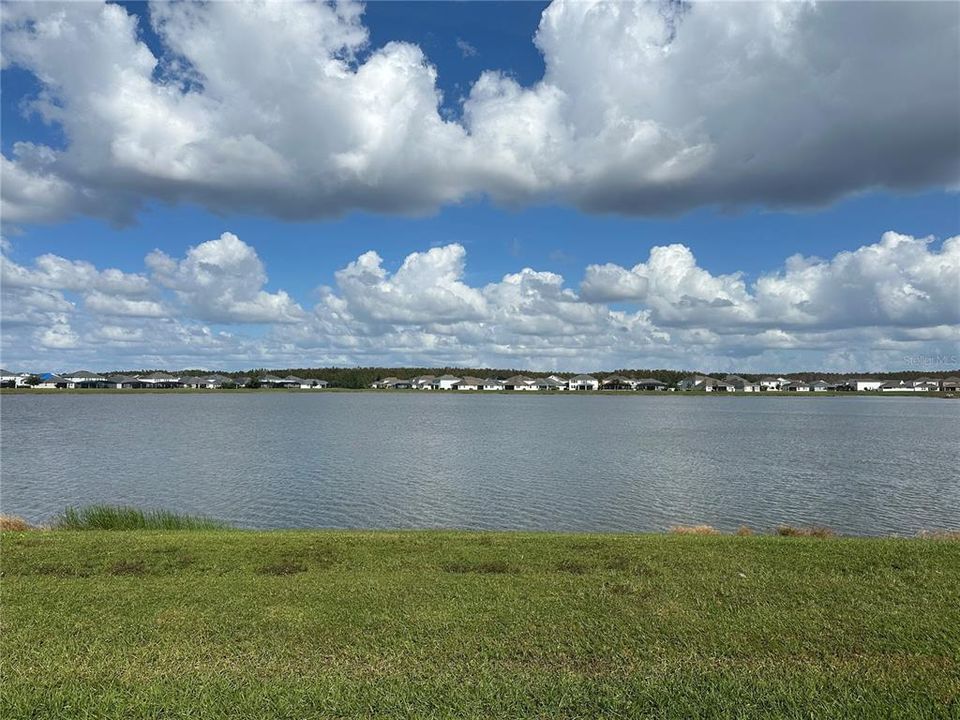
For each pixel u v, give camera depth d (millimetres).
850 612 8281
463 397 175500
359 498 28344
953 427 72500
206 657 7027
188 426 68625
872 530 23031
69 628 7898
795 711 5707
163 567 10945
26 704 5797
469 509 26125
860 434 62406
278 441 52750
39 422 73750
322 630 7824
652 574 10211
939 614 8180
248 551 12031
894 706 5777
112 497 28969
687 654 7039
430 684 6242
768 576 9953
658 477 34219
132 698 5918
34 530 17281
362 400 149500
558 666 6762
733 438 57406
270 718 5609
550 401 150125
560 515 25125
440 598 9039
